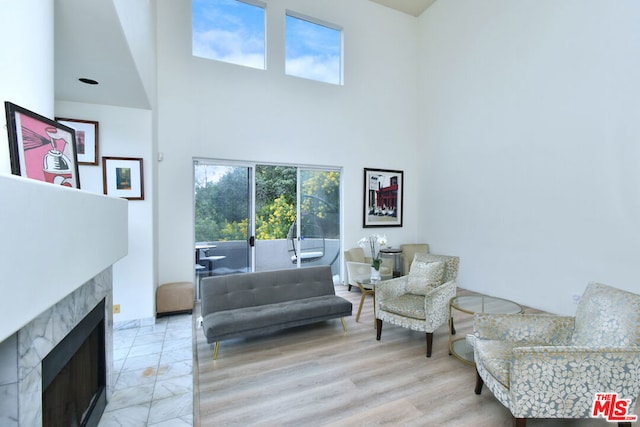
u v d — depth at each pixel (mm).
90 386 1856
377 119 5578
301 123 4910
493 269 4480
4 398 1021
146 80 2934
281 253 4875
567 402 1673
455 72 5098
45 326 1213
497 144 4414
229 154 4410
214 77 4309
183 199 4141
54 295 1018
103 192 3182
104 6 1646
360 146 5422
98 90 2797
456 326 3479
